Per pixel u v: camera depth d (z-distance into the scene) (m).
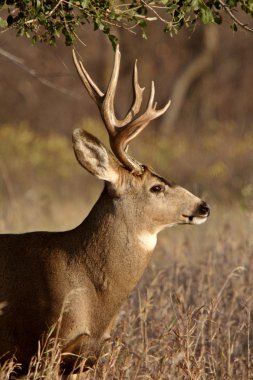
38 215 44.50
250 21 98.81
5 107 91.88
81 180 66.38
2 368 20.95
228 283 29.47
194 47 109.75
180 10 23.59
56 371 21.11
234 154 75.38
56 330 21.77
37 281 22.11
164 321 26.09
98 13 23.06
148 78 105.06
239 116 107.25
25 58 57.38
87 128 83.44
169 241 38.00
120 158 22.81
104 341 22.45
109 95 23.09
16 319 22.06
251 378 24.05
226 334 25.98
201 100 108.75
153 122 104.25
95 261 22.34
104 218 22.61
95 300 22.27
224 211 43.56
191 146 84.12
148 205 22.72
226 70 111.12
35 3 22.83
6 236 23.03
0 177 60.34
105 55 95.75
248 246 31.16
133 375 23.30
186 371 22.72
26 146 76.12
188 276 30.50
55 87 33.62
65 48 79.12
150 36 104.69
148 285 28.98
